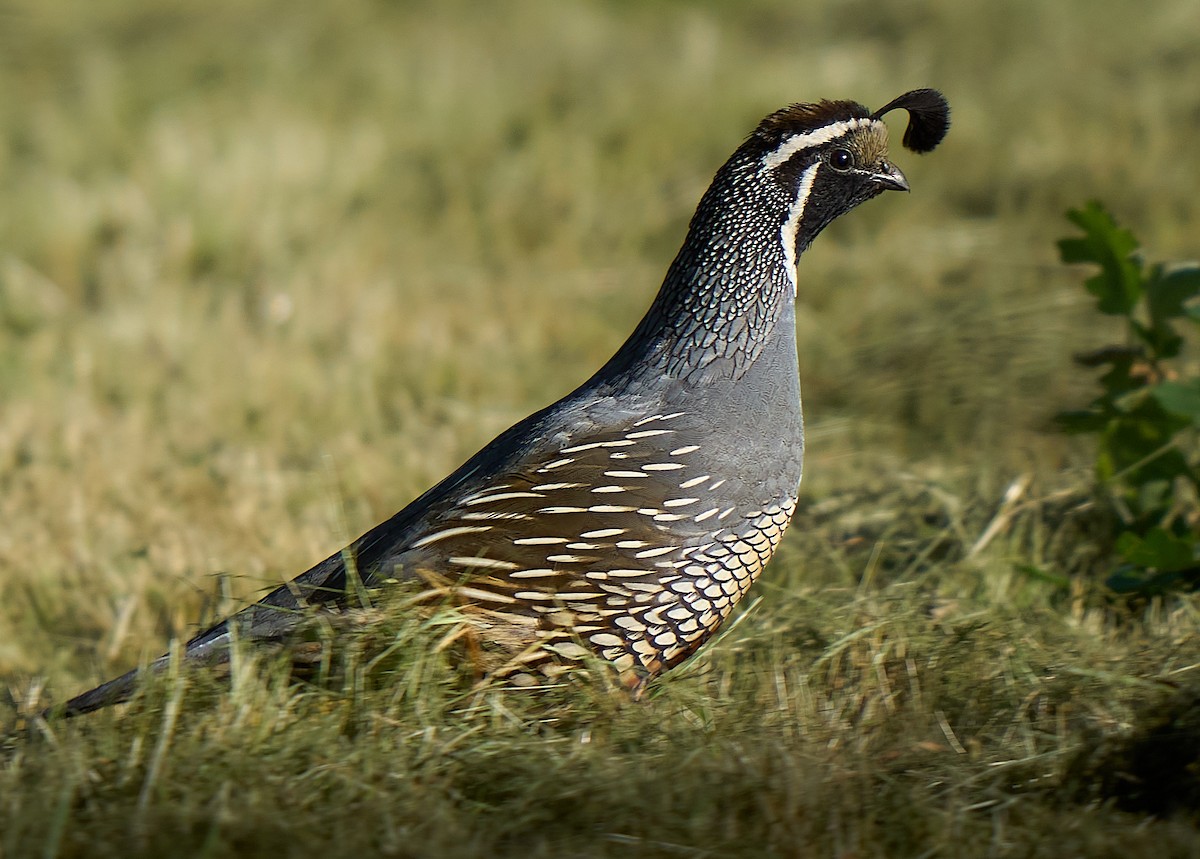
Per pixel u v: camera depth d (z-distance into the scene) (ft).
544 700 28.48
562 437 30.25
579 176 75.05
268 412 50.80
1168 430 36.47
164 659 28.68
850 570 37.01
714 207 31.99
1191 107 78.28
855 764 25.88
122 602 37.17
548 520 29.04
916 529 39.58
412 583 28.78
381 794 24.68
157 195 70.95
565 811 24.72
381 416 51.01
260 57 92.32
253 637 28.86
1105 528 37.58
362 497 43.47
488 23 100.58
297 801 24.71
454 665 28.60
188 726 26.71
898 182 33.19
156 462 46.80
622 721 27.55
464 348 56.90
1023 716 28.27
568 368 56.03
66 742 26.73
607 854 23.53
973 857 23.93
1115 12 94.73
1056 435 46.91
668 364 31.35
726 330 31.32
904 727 27.68
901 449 48.01
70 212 68.85
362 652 28.14
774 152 32.14
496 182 74.28
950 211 69.31
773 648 31.32
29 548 40.83
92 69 91.76
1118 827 24.72
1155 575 33.71
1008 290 57.16
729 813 24.47
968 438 47.85
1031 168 71.72
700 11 102.89
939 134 34.91
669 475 29.50
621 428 30.32
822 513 41.37
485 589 28.89
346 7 104.58
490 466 30.45
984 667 30.04
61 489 44.57
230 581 34.12
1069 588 35.01
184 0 109.19
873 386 51.34
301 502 43.75
